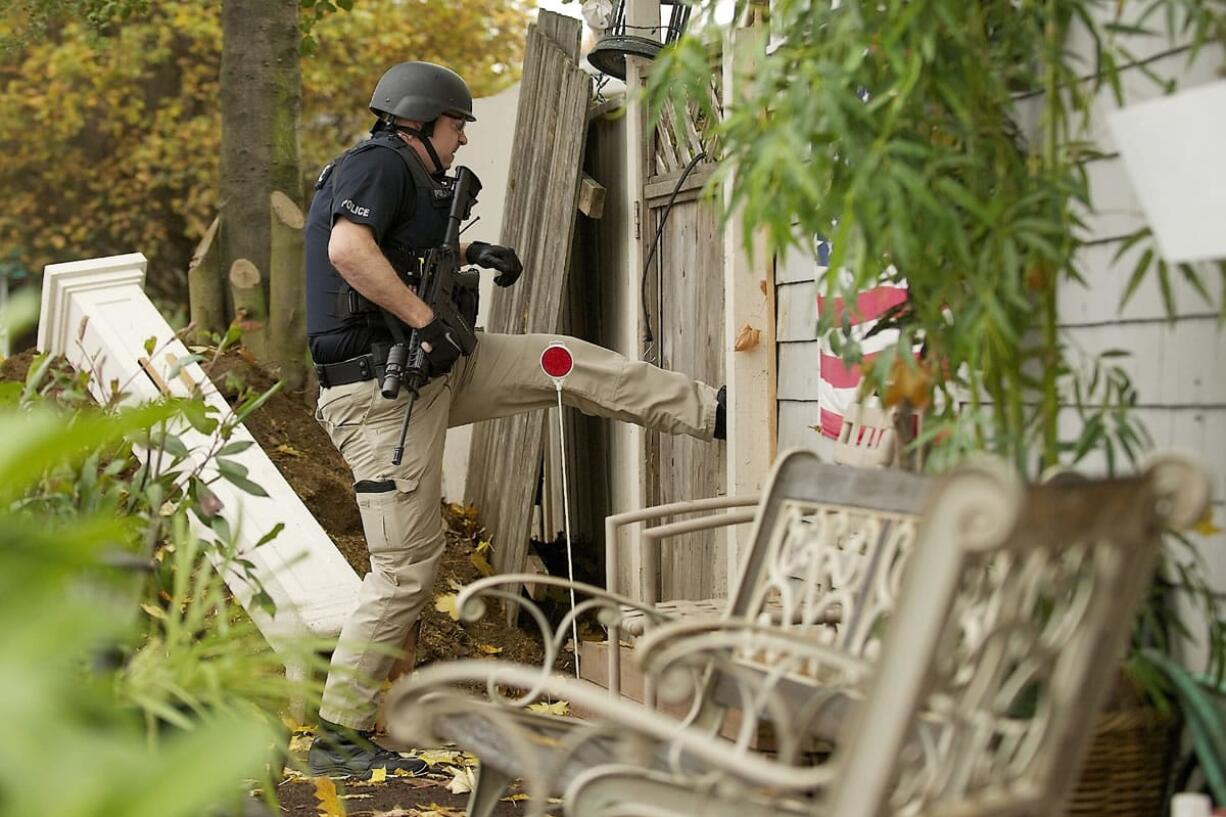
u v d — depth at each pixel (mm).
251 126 11523
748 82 4305
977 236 4191
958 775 2926
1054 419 4273
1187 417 4414
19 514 4266
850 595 4141
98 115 25984
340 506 9875
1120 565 3004
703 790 3301
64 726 1255
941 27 4191
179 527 4184
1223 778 3881
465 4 25781
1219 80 3918
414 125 7480
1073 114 4719
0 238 25828
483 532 10344
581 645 8570
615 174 9828
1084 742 3027
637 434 9156
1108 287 4746
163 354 9297
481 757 3938
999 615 2859
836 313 5215
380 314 7242
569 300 10594
